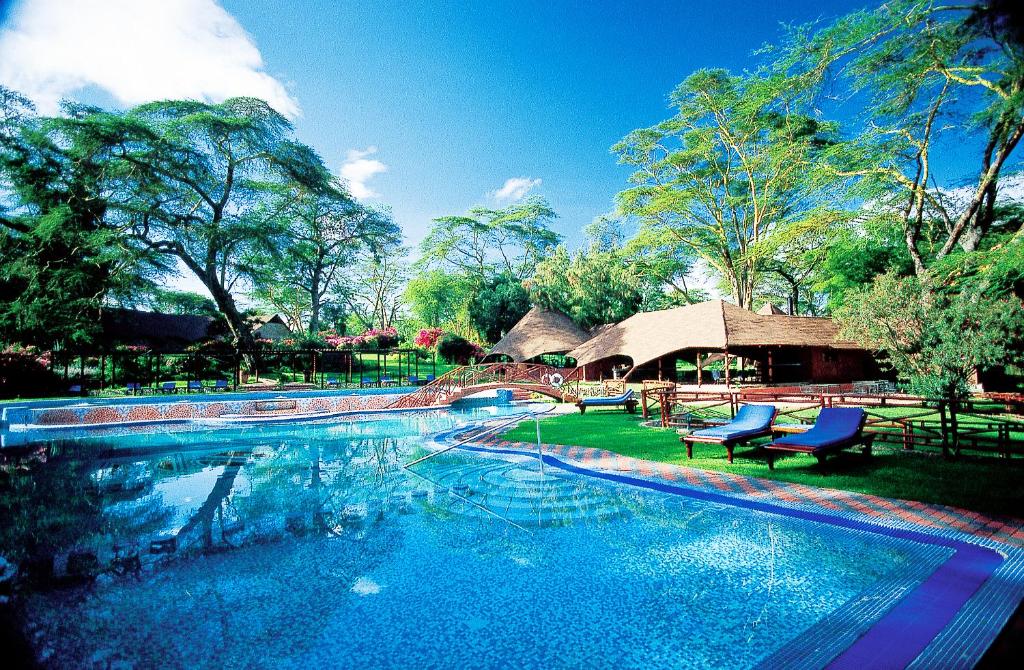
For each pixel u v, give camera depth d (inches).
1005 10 210.4
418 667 124.6
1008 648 118.1
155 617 150.9
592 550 195.3
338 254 2052.2
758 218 1409.9
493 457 385.4
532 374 1055.6
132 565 191.0
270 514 254.5
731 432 336.8
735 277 1533.0
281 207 1758.1
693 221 1553.9
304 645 135.3
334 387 1085.1
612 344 1149.1
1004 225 1019.3
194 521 245.4
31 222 1148.5
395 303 2982.3
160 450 456.4
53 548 210.1
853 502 231.6
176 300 1769.2
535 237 2529.5
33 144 1112.2
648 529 215.6
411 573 179.8
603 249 2087.8
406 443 479.2
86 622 148.2
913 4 748.6
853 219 1038.4
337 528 230.7
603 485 290.0
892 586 153.9
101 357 1090.7
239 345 1228.5
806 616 139.9
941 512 213.8
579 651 129.9
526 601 157.2
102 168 1198.9
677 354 1223.5
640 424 520.1
